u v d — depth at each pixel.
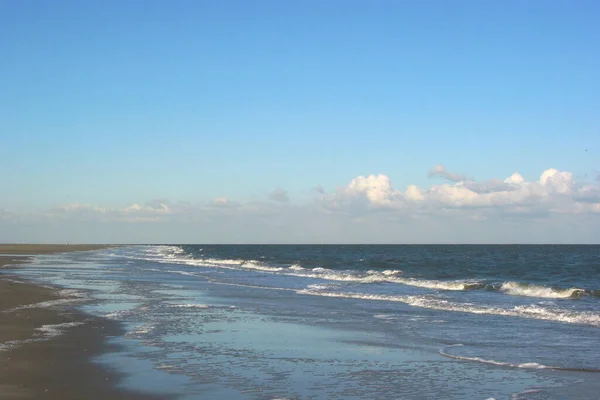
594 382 11.08
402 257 81.50
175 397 9.74
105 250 128.75
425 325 18.17
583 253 102.75
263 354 13.53
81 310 20.77
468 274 44.06
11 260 67.50
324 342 15.15
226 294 28.00
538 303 24.14
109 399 9.53
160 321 18.56
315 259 74.56
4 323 17.42
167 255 95.25
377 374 11.66
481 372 11.86
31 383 10.45
